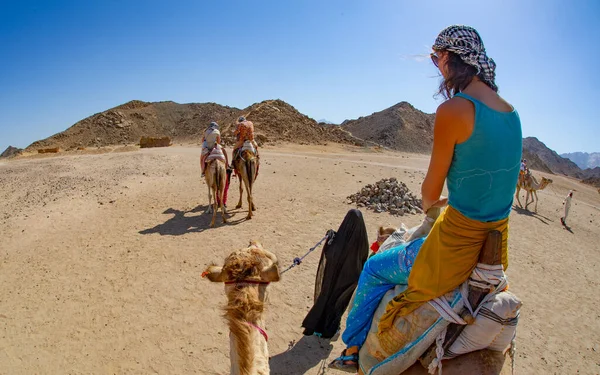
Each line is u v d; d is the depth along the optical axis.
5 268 9.52
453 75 2.45
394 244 3.45
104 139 88.25
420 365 2.83
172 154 33.12
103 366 6.13
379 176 24.48
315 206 15.05
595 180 64.81
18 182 22.16
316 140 56.91
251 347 2.94
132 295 8.14
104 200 15.78
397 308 2.87
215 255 10.13
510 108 2.40
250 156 13.05
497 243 2.47
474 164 2.36
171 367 6.11
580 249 14.27
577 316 8.58
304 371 6.00
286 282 8.74
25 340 6.73
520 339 7.46
